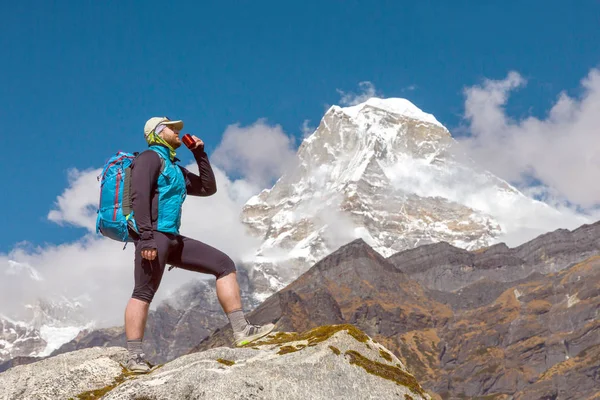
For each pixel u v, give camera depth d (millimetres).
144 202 10867
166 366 9953
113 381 10852
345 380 9594
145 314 11203
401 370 10078
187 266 11500
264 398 8992
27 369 10969
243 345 10992
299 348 9984
